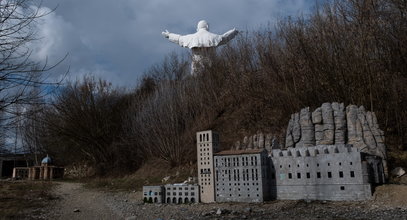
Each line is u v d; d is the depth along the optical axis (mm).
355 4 40812
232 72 55625
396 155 33719
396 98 35750
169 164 49688
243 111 50500
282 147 38375
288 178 28953
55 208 29250
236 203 28406
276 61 48719
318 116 33312
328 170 27234
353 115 32062
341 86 38906
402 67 38031
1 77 9852
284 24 51281
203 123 52281
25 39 10367
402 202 23406
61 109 58906
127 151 60625
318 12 46000
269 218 21297
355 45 39250
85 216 25047
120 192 41656
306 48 43062
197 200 30375
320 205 25141
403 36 37875
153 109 54938
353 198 25828
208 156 31016
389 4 39438
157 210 27125
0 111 10102
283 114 44812
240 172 29469
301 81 43281
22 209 28109
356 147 29094
